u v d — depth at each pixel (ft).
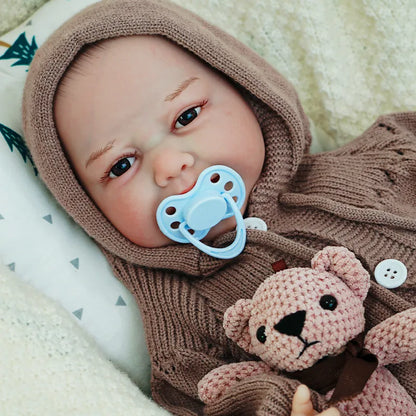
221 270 2.98
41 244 2.98
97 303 2.97
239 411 2.35
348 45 3.75
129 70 2.71
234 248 2.87
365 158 3.27
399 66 3.61
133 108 2.68
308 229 2.94
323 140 3.98
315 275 2.23
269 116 3.12
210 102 2.85
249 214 3.10
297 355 2.11
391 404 2.19
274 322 2.14
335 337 2.10
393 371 2.48
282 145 3.14
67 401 2.24
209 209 2.74
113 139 2.72
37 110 2.78
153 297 2.99
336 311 2.13
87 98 2.72
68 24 2.95
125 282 3.10
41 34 3.62
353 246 2.78
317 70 3.82
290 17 3.76
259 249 2.90
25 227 2.97
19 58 3.50
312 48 3.77
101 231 2.99
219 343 2.80
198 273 2.97
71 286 2.95
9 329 2.36
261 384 2.24
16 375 2.27
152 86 2.70
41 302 2.56
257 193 3.08
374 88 3.77
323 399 2.12
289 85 3.46
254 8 3.80
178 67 2.79
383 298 2.57
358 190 3.09
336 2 3.69
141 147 2.72
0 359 2.29
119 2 2.93
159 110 2.70
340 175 3.20
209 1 3.85
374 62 3.70
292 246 2.79
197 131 2.76
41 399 2.23
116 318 2.99
